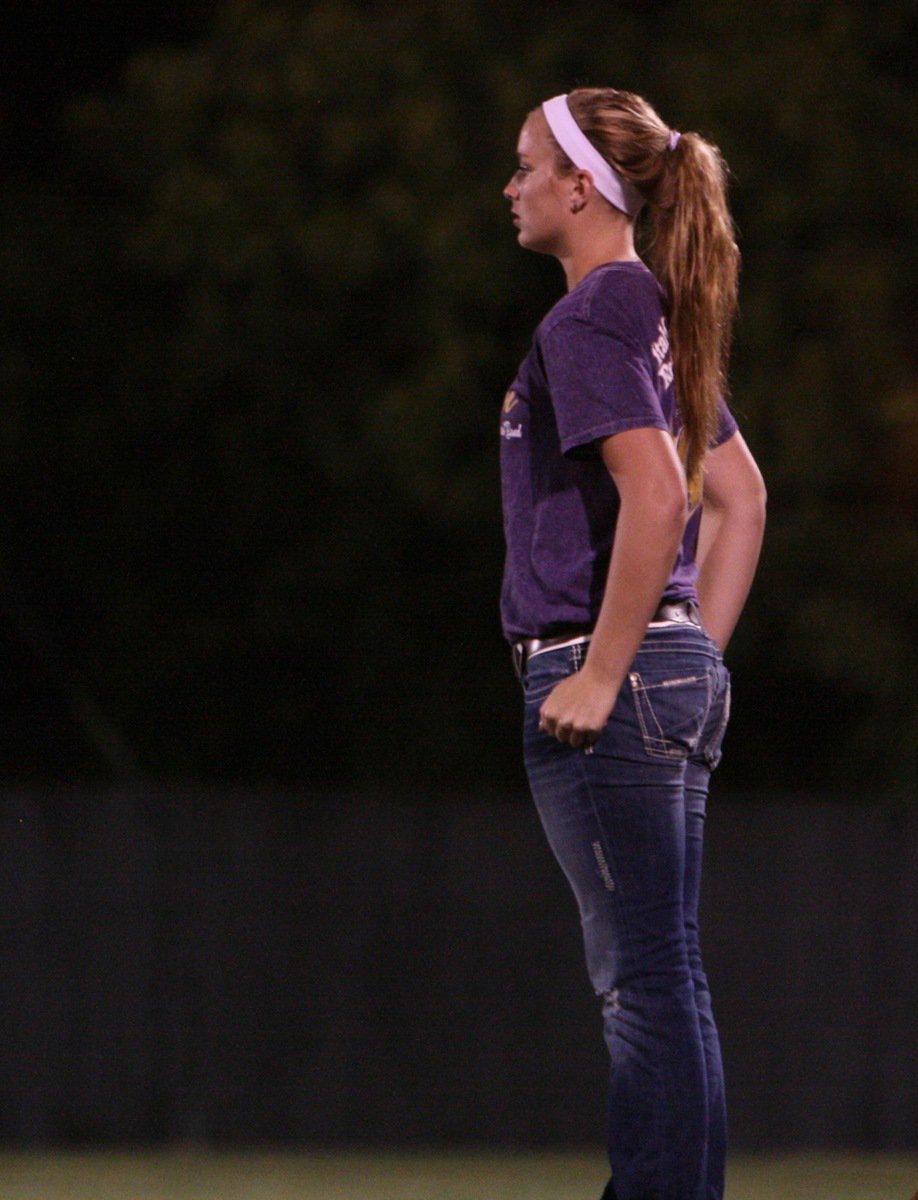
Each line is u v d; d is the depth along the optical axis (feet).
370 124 144.15
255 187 144.97
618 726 31.04
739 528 36.24
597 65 143.02
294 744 152.35
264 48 147.95
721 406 36.19
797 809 98.94
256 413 150.41
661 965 31.09
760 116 141.79
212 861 98.22
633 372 31.04
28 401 154.81
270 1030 97.50
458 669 148.66
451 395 139.74
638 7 147.43
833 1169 91.61
